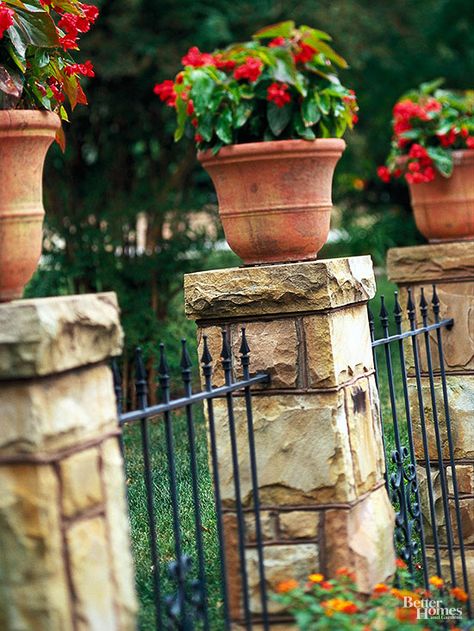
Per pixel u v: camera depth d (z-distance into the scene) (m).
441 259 5.81
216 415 4.23
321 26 10.82
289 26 4.70
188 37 9.89
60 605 2.72
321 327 4.09
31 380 2.72
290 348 4.12
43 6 3.46
